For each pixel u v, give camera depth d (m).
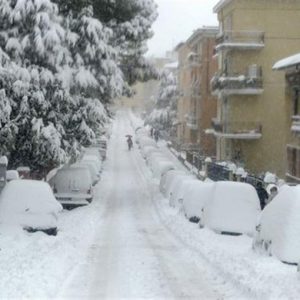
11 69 23.94
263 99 47.69
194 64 66.38
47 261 13.22
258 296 10.09
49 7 26.78
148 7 34.06
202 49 64.56
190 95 70.50
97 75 30.23
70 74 27.95
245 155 48.06
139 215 25.14
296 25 46.97
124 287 11.29
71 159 31.06
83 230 19.75
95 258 14.45
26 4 26.36
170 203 27.14
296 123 33.19
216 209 17.91
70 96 28.34
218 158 53.22
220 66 52.00
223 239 16.73
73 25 29.55
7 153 27.23
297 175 33.97
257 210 17.73
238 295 10.56
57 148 27.42
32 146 27.55
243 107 47.88
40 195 17.12
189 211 21.09
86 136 29.64
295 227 12.58
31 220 16.72
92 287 11.27
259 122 47.72
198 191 21.39
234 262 12.95
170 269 13.04
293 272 11.58
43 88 27.09
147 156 56.84
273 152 47.78
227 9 49.34
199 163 43.00
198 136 65.75
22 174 26.89
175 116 89.38
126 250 15.73
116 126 116.50
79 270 12.91
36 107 27.09
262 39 46.84
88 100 29.62
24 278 11.34
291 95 35.22
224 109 49.41
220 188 18.14
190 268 13.15
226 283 11.61
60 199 26.48
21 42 26.70
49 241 15.70
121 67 35.66
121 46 34.97
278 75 47.38
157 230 20.38
